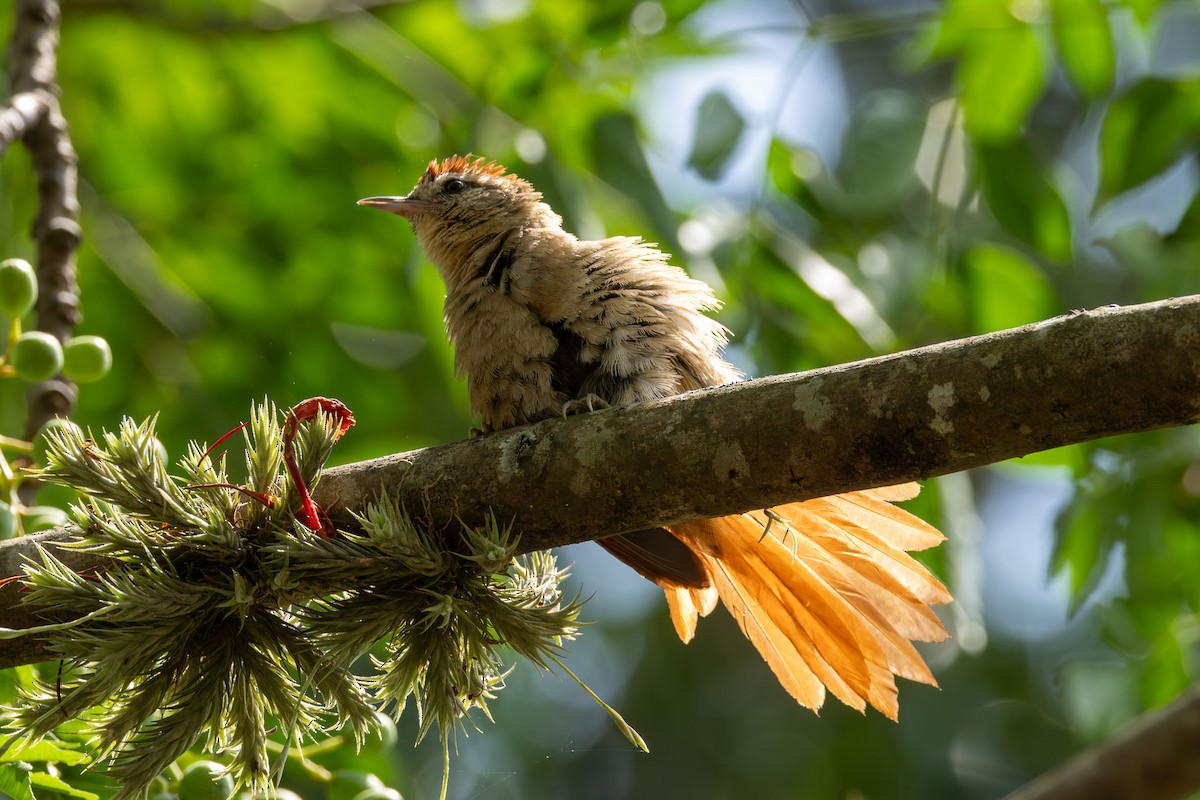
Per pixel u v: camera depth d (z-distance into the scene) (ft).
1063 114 60.85
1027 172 32.40
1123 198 32.27
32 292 22.39
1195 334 15.40
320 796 25.29
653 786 48.08
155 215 39.45
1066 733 45.60
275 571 18.02
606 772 48.29
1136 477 31.12
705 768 48.37
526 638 18.54
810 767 45.24
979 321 32.65
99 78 40.45
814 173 33.09
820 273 31.65
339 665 18.11
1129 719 31.58
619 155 33.22
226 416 38.83
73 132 40.32
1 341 33.81
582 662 50.55
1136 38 34.73
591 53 36.22
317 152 39.65
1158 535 30.66
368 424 39.47
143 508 18.20
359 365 39.88
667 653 50.57
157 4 39.29
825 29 33.37
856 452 17.10
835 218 33.68
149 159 40.34
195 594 17.81
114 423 38.63
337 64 39.40
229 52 39.73
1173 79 32.07
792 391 17.46
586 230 32.89
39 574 17.49
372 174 39.65
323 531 18.44
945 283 32.68
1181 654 31.04
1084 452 31.45
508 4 39.40
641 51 35.53
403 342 40.73
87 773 20.93
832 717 45.34
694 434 17.79
